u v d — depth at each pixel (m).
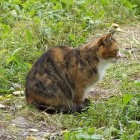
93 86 11.66
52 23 16.30
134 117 10.34
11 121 10.56
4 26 15.80
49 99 11.41
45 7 17.61
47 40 15.28
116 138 9.48
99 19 17.44
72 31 16.17
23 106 11.38
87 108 11.40
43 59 11.55
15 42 14.87
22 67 13.55
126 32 16.83
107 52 11.46
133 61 14.60
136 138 9.20
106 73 13.62
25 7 17.61
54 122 10.50
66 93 11.49
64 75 11.41
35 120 10.66
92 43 11.53
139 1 18.98
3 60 13.90
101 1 18.41
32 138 9.62
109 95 12.35
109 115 10.27
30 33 14.93
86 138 8.95
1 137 9.78
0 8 17.69
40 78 11.38
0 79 12.91
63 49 11.68
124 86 12.23
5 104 11.63
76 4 17.75
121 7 18.33
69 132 9.34
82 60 11.31
